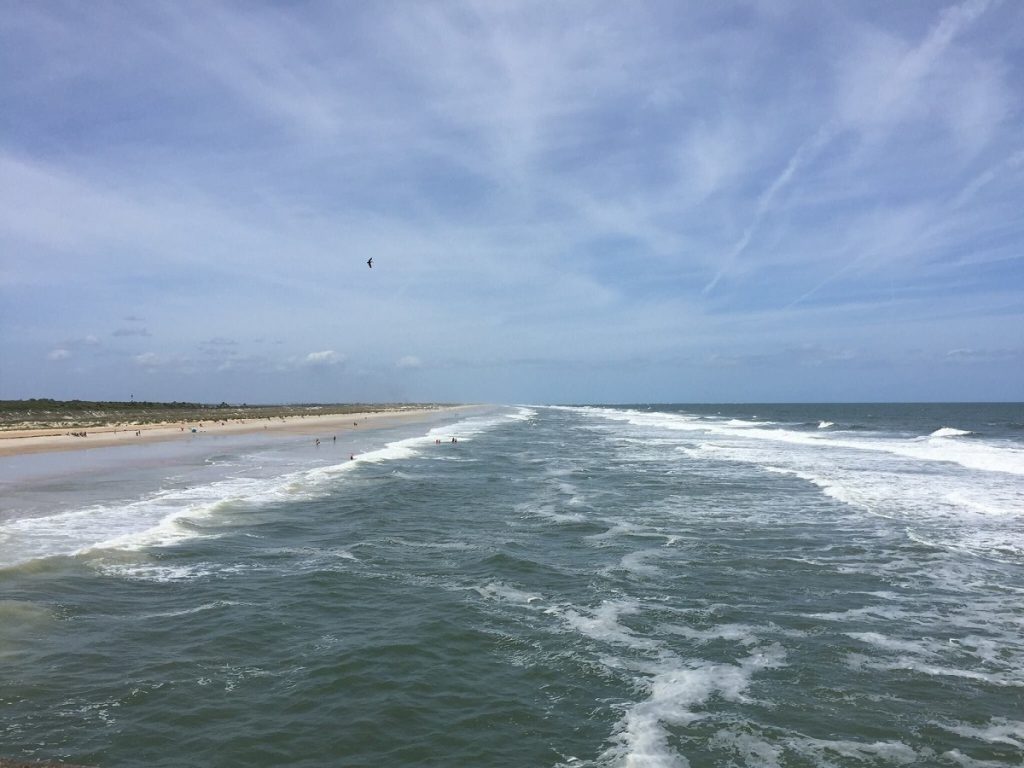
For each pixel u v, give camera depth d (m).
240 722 6.92
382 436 52.69
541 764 6.30
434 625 9.80
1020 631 9.83
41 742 6.38
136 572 12.08
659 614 10.45
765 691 7.89
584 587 11.80
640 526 16.84
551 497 21.41
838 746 6.71
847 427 69.81
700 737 6.84
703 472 27.80
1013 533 15.86
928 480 24.52
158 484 22.45
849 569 12.95
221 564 12.80
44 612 9.81
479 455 36.12
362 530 16.08
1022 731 7.03
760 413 134.38
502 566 12.99
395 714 7.18
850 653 9.02
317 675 8.07
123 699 7.31
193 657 8.49
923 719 7.26
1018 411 136.62
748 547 14.66
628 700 7.64
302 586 11.52
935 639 9.49
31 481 22.84
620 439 50.19
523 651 8.97
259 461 30.73
